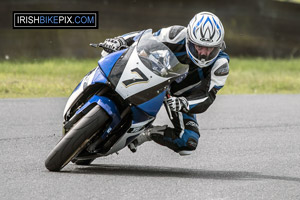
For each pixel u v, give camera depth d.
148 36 19.00
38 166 19.27
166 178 18.39
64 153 17.53
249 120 33.16
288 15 85.19
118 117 17.69
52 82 46.91
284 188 17.75
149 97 17.81
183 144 20.81
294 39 84.88
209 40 18.52
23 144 23.84
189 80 20.03
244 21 81.44
